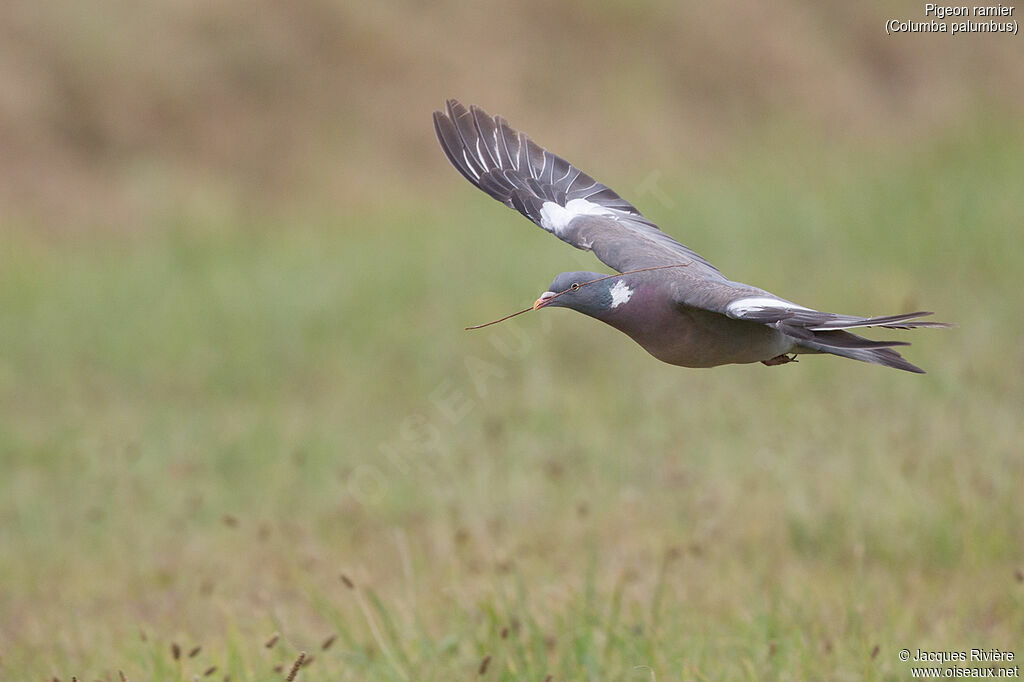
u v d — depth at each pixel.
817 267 19.33
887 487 10.52
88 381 16.20
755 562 9.48
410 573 8.77
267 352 16.78
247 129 26.61
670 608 8.33
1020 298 17.30
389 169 26.88
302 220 24.02
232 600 9.57
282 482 12.45
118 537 11.31
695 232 20.80
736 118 31.02
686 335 6.77
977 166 24.59
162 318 17.97
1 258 20.84
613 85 30.39
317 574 9.88
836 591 8.80
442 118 8.05
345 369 16.30
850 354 5.67
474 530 10.32
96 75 26.00
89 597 9.95
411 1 30.36
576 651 7.42
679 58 31.75
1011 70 35.12
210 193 24.50
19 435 14.26
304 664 7.09
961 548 9.53
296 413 14.88
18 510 12.08
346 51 28.52
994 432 11.66
